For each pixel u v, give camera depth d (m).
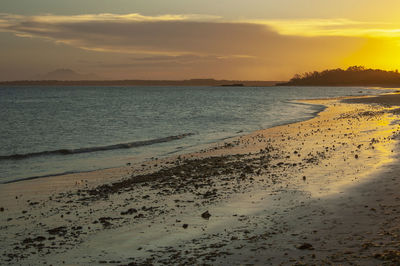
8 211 12.45
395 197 11.12
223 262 7.41
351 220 9.38
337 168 16.53
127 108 77.50
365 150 20.70
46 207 12.85
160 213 11.52
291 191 13.13
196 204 12.30
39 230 10.53
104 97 141.88
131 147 27.86
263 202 12.02
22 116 58.41
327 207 10.80
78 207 12.73
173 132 36.91
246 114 59.03
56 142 30.97
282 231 9.06
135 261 7.93
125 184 15.91
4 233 10.33
